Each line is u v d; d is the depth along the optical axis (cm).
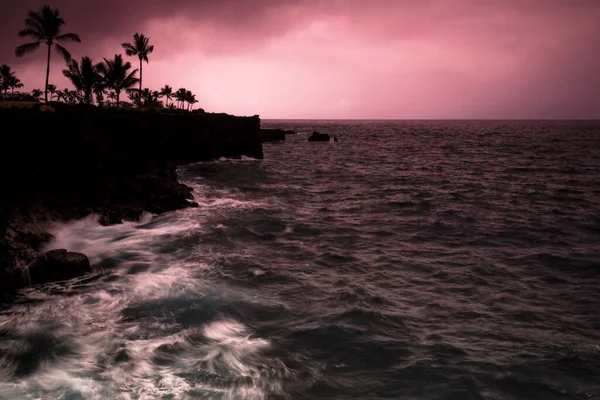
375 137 14062
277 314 1065
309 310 1091
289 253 1634
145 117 3444
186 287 1231
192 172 4109
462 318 1070
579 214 2481
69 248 1570
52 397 708
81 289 1200
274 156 6625
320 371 813
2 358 835
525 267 1509
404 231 2039
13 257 1206
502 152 7638
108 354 855
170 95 10100
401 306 1137
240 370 805
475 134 16312
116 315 1040
